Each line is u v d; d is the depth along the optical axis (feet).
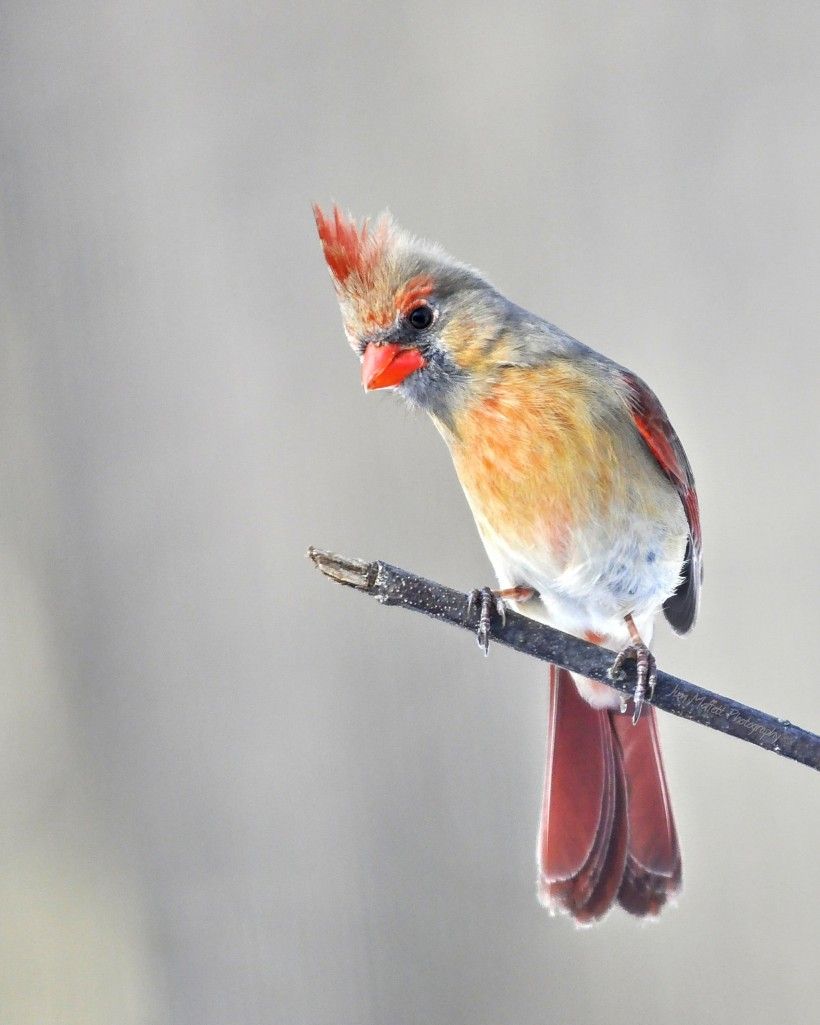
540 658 20.61
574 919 24.26
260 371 31.83
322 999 29.04
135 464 31.83
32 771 30.78
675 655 31.12
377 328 22.94
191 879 30.01
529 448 22.63
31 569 31.53
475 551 29.94
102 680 30.91
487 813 29.17
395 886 29.27
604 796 24.50
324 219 23.31
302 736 30.04
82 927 30.19
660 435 23.32
